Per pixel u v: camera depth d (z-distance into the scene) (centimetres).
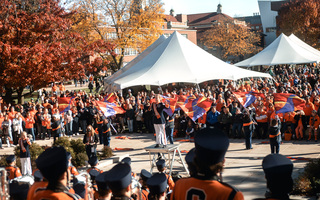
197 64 2570
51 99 2764
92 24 4703
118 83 2456
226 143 281
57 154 307
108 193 451
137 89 3475
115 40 4966
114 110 1838
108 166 1639
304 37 7269
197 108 1877
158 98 1263
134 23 4962
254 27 12294
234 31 8481
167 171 1436
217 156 278
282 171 270
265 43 11012
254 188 1177
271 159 285
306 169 1155
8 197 418
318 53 4091
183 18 11025
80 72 2836
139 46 5150
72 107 2433
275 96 1805
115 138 2295
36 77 2608
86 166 1581
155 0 5050
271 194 280
